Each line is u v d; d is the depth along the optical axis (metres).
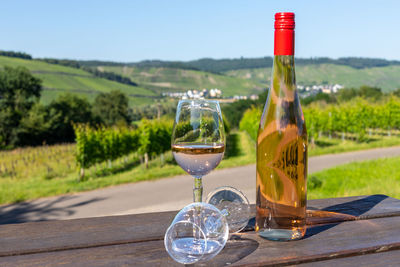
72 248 0.96
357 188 7.62
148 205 8.46
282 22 0.99
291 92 1.05
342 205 1.36
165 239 0.87
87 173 15.00
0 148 41.41
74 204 9.02
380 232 1.06
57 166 17.17
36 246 0.96
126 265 0.84
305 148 1.05
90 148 13.91
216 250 0.86
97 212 8.10
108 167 16.47
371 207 1.33
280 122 1.04
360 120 20.64
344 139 22.84
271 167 1.03
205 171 0.99
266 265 0.85
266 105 1.06
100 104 64.56
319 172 10.38
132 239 1.01
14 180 13.80
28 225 1.16
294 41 1.01
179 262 0.85
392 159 12.28
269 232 1.00
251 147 22.98
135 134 17.94
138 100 94.44
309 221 1.16
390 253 0.94
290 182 1.02
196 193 1.03
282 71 1.04
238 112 64.69
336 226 1.12
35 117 45.09
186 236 0.86
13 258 0.89
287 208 1.01
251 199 7.53
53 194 10.23
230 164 14.16
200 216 0.90
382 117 22.41
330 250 0.92
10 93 46.66
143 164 16.53
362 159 14.36
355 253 0.92
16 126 44.91
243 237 1.03
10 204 9.31
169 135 18.23
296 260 0.87
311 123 19.06
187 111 0.97
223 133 1.00
